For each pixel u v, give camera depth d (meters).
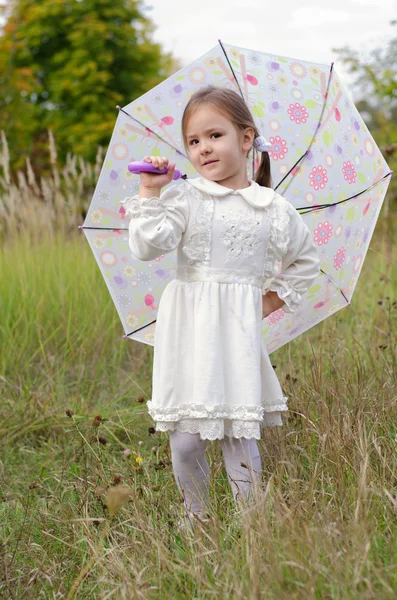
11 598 2.52
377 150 3.33
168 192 2.79
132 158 3.27
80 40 17.89
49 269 5.88
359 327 4.75
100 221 3.27
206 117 2.81
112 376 4.79
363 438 2.93
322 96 3.39
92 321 5.32
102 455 3.50
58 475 3.45
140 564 2.46
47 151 14.77
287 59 3.41
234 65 3.29
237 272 2.79
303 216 3.40
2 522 3.02
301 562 2.11
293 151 3.36
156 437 3.72
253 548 2.23
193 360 2.75
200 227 2.77
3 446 3.88
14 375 4.71
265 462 3.09
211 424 2.68
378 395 3.38
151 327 3.37
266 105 3.33
